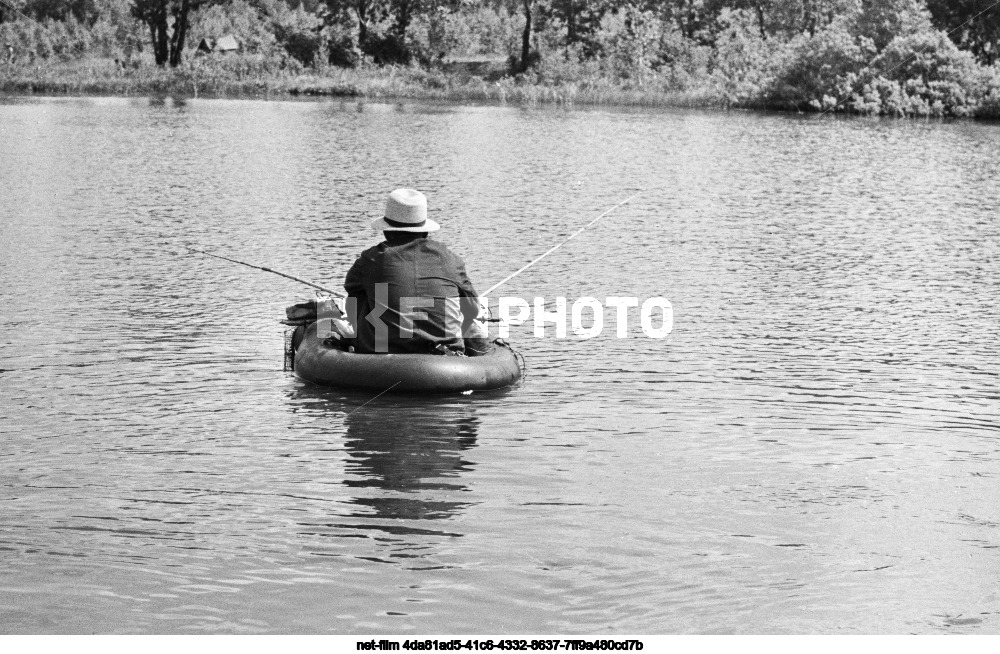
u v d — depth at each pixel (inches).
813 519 236.8
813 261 542.3
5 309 412.8
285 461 266.8
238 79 2288.4
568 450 278.1
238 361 353.1
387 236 343.0
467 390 323.6
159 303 427.5
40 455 268.4
